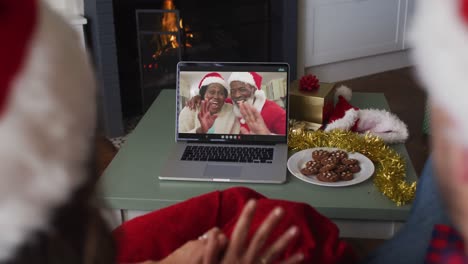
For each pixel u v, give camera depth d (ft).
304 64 11.24
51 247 0.97
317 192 4.30
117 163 4.80
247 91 4.97
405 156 4.85
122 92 9.93
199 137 5.02
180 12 9.85
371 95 6.18
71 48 0.92
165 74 9.55
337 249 3.35
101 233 1.16
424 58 0.73
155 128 5.50
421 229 2.09
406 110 10.31
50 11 0.92
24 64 0.82
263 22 10.55
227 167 4.60
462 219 0.75
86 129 0.97
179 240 3.47
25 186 0.85
